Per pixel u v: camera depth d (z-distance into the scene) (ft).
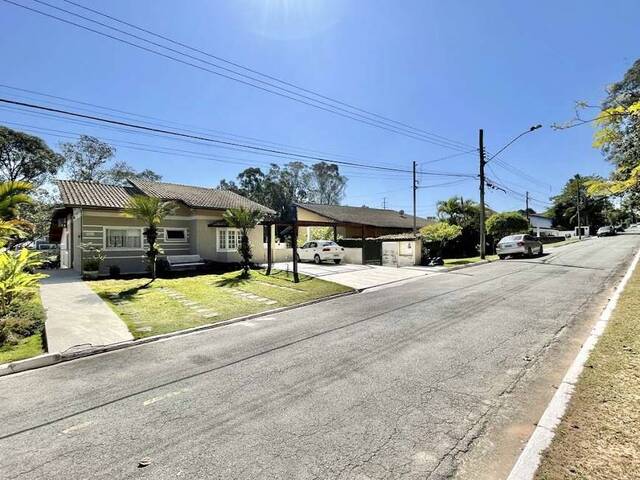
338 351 21.21
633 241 111.04
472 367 17.93
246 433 12.62
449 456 11.01
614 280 42.11
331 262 82.07
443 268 63.67
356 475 10.23
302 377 17.46
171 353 22.52
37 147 116.37
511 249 76.28
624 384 14.32
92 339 25.22
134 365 20.56
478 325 25.54
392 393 15.31
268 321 30.42
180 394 16.15
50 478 10.61
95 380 18.44
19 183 31.50
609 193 22.86
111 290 44.27
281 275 56.49
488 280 46.85
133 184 73.61
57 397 16.47
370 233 117.50
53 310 33.55
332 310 33.68
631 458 9.96
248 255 58.39
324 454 11.25
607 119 18.92
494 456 10.96
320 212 111.04
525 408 13.80
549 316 27.27
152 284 48.80
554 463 9.91
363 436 12.17
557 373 16.94
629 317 23.76
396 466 10.59
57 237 90.48
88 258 55.21
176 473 10.59
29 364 20.95
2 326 25.64
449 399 14.65
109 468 10.97
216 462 11.05
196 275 58.54
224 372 18.65
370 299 38.50
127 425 13.55
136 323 29.78
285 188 206.18
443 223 84.94
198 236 68.03
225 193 84.99
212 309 34.99
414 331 24.76
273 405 14.64
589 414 12.31
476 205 99.09
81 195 60.85
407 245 72.08
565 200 205.98
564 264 60.08
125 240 61.21
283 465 10.77
